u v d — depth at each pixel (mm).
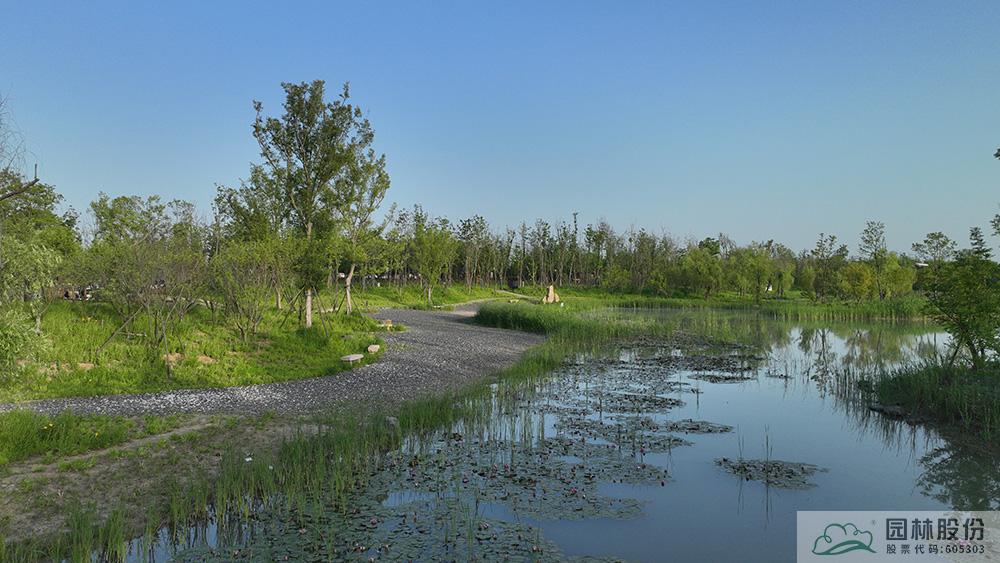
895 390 16594
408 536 7766
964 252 16266
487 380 19078
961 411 13609
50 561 7043
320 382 17516
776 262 79062
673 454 11742
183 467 9984
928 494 9742
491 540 7680
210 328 21375
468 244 82625
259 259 22312
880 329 40781
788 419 14828
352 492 9391
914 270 61000
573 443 12344
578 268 98688
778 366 23516
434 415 13789
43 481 8977
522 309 39719
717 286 74438
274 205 26422
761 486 10000
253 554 7262
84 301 22156
